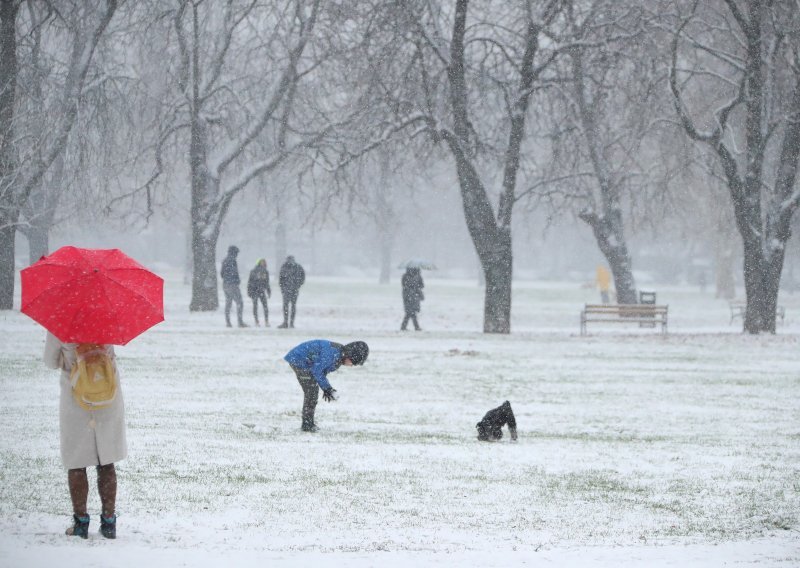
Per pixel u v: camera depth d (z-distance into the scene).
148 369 74.62
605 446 44.94
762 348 105.81
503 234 123.88
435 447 43.12
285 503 29.58
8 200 126.88
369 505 29.80
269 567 20.94
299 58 138.25
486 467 38.09
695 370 83.56
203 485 31.88
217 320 134.38
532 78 121.06
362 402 59.97
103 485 24.39
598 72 124.56
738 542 26.03
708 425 53.22
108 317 23.69
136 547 23.12
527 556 23.16
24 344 90.00
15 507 27.69
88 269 23.95
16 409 50.06
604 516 29.47
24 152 126.56
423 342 106.25
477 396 64.06
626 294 154.00
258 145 158.50
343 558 22.28
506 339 113.31
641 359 92.50
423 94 122.81
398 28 114.00
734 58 124.56
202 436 43.44
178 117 152.25
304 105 146.25
